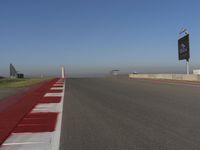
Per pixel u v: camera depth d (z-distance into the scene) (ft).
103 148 20.18
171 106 40.73
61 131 25.93
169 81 119.55
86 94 63.52
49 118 32.89
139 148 20.03
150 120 30.40
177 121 29.58
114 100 50.19
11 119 32.48
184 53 128.67
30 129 27.04
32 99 55.31
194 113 34.37
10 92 79.61
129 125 28.04
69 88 85.15
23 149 20.42
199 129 25.79
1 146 21.24
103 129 26.45
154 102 45.91
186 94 58.18
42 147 20.85
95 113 35.96
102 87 86.74
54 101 50.65
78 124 29.04
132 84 100.42
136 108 39.65
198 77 112.98
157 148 19.94
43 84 117.39
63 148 20.39
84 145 21.04
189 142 21.36
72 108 41.01
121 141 22.00
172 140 22.04
